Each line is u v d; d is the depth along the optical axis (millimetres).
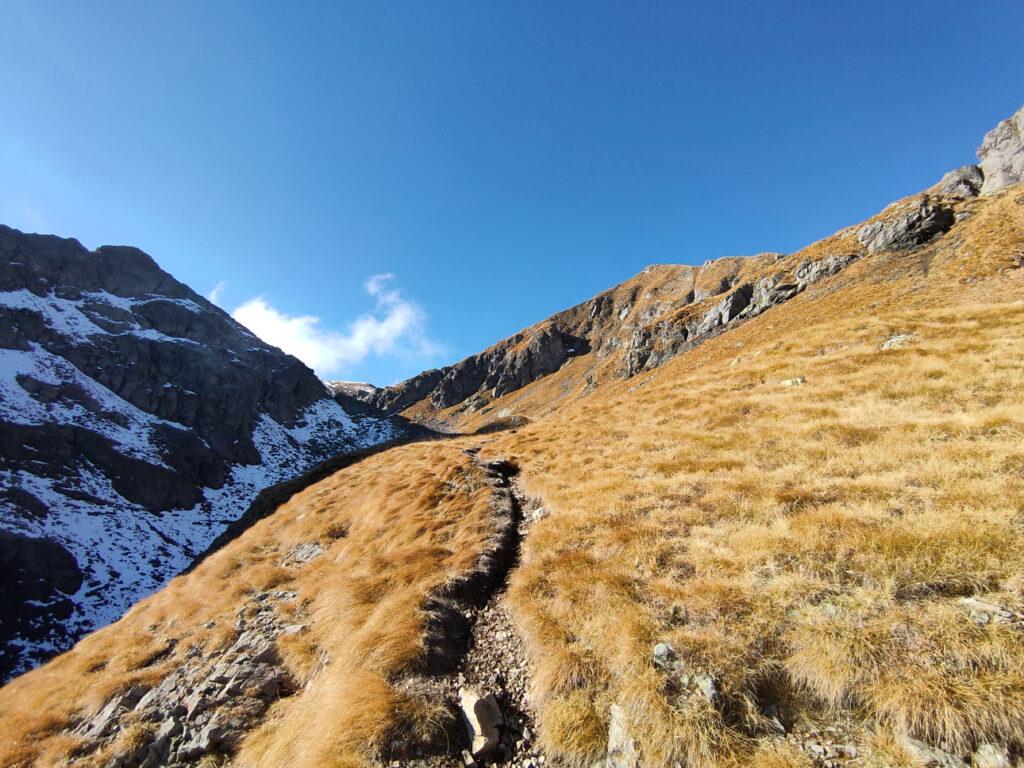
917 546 7984
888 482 10445
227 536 56281
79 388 116188
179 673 13203
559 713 7621
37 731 12688
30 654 60594
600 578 10344
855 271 82938
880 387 16500
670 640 7828
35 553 72312
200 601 19391
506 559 14039
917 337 20344
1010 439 11117
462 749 7680
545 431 28359
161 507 103250
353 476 35656
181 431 128250
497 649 10102
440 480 22672
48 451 94062
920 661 6297
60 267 152875
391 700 8367
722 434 17031
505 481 21766
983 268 53750
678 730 6449
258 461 150000
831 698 6516
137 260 182875
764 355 25562
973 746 5480
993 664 6027
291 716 9727
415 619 10703
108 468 101562
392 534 18562
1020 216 64562
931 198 88062
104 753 10297
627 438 20453
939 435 12289
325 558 19812
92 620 68875
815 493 11000
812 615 7523
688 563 10031
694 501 12578
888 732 5969
